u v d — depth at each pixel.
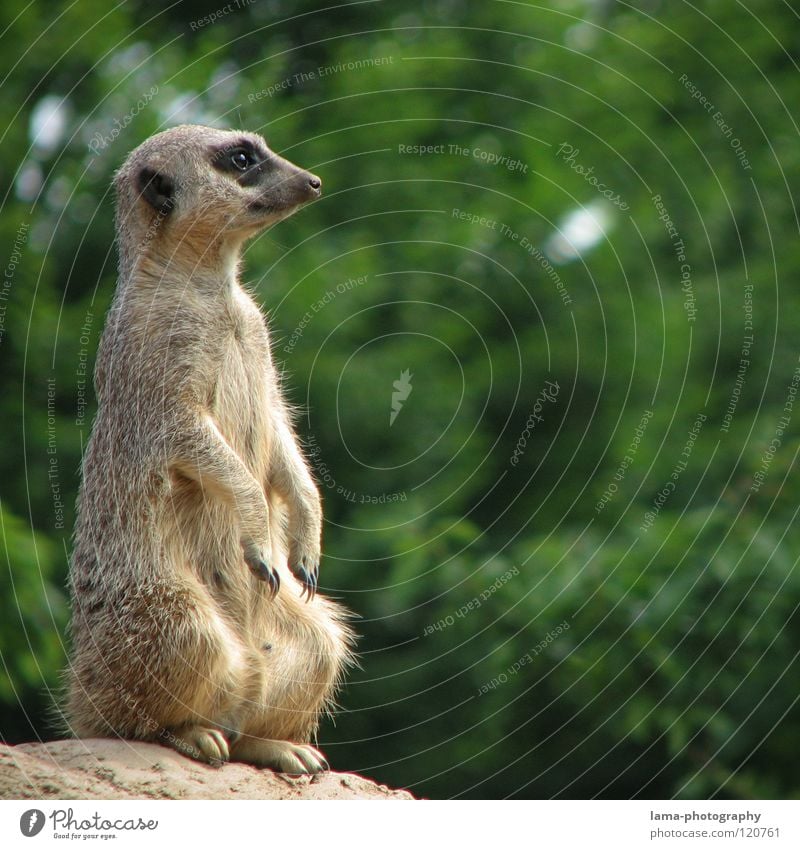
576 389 21.72
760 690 16.12
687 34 24.64
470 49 24.42
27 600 16.31
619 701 16.20
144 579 10.43
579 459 21.11
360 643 19.72
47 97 21.97
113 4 22.47
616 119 23.52
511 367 21.50
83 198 20.95
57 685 16.75
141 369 10.85
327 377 20.06
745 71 24.36
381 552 19.55
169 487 10.63
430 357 21.23
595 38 25.19
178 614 10.27
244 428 11.27
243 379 11.30
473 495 20.84
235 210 11.41
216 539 10.96
